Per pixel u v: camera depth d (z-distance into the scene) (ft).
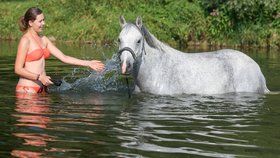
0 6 77.66
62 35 69.15
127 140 16.34
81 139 16.39
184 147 15.64
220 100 23.56
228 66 25.79
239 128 18.16
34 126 17.99
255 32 62.69
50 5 75.87
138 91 25.14
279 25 62.75
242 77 25.86
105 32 67.31
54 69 34.35
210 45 64.59
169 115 20.20
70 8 73.51
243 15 64.03
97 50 52.16
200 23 66.69
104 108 21.35
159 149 15.39
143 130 17.67
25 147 15.46
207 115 20.33
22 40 24.59
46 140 16.22
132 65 22.90
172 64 24.93
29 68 24.70
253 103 23.03
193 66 25.30
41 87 24.90
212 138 16.76
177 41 66.18
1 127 17.79
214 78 25.32
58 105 21.80
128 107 21.65
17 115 19.69
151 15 69.05
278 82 29.81
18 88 24.82
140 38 23.18
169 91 24.62
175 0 70.13
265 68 36.17
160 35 66.23
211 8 68.54
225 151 15.28
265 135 17.21
